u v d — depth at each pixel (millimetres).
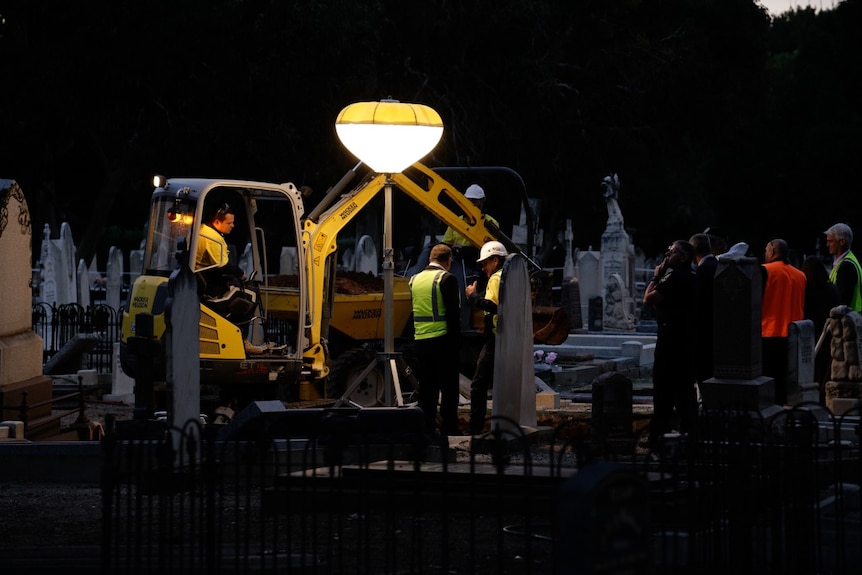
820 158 137625
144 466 20703
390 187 30203
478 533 17250
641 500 9469
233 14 85375
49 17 84938
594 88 110625
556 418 29047
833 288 30281
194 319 21844
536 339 37969
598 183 114125
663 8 118312
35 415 28344
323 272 32969
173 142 85812
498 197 109625
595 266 74188
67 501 20422
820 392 29078
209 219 31109
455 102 99188
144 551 15812
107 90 85625
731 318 23188
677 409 26375
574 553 8812
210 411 30953
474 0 96938
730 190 143375
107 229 128875
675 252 26125
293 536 17031
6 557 15555
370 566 15188
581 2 109812
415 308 27953
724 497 15805
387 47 97062
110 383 40156
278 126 87812
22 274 29125
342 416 21547
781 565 14914
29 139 90562
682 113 117250
